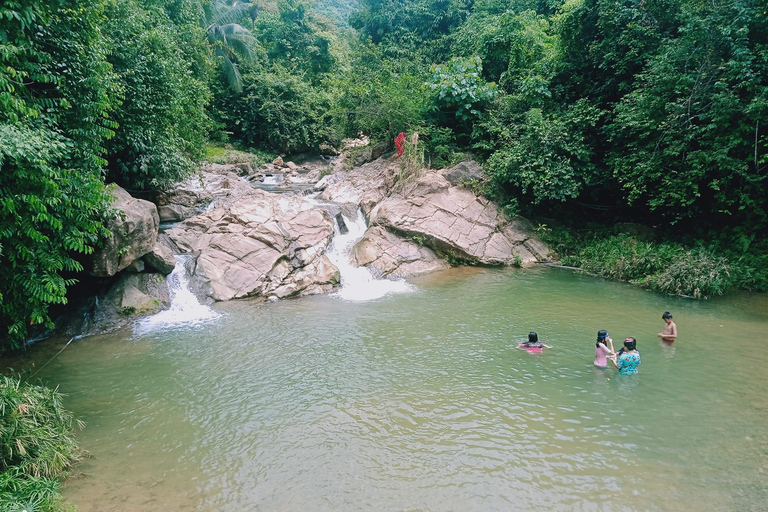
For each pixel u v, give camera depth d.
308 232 14.88
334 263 14.97
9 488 5.23
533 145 16.92
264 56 37.72
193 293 12.27
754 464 5.95
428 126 19.86
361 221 17.55
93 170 9.20
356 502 5.45
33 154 6.68
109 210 9.67
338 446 6.52
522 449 6.35
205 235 13.89
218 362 9.12
